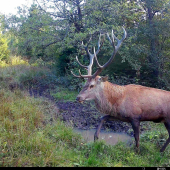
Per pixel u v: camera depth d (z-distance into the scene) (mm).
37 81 11398
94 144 4844
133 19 10836
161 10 10125
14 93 8305
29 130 5363
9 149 4262
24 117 6020
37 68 13656
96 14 10148
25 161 3904
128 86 5254
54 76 11656
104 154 4496
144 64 10586
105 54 9953
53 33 10930
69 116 7371
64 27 10867
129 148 4961
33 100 7840
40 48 11484
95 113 7652
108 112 5238
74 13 11008
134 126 5035
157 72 10211
